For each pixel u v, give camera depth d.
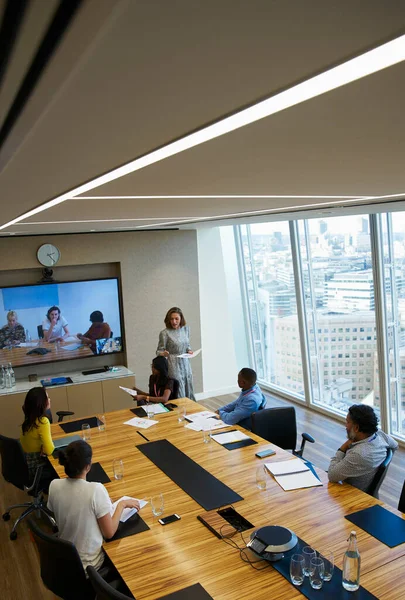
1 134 0.90
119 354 7.23
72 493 2.72
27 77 0.59
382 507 2.93
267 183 2.11
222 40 0.51
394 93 0.79
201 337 7.72
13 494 5.17
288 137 1.12
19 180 1.53
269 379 8.64
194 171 1.60
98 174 1.52
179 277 7.35
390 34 0.53
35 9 0.40
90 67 0.56
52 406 6.34
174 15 0.43
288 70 0.64
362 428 3.25
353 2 0.44
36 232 5.89
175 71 0.60
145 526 2.83
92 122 0.83
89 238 6.71
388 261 5.70
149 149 1.15
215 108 0.81
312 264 6.89
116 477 3.43
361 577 2.32
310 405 7.41
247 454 3.75
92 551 2.67
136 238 7.00
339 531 2.70
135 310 7.10
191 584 2.33
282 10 0.45
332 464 3.32
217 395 7.98
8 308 6.32
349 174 1.96
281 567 2.42
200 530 2.77
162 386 5.22
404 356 5.79
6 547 4.21
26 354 6.48
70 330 6.71
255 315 8.69
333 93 0.78
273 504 3.00
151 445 4.01
